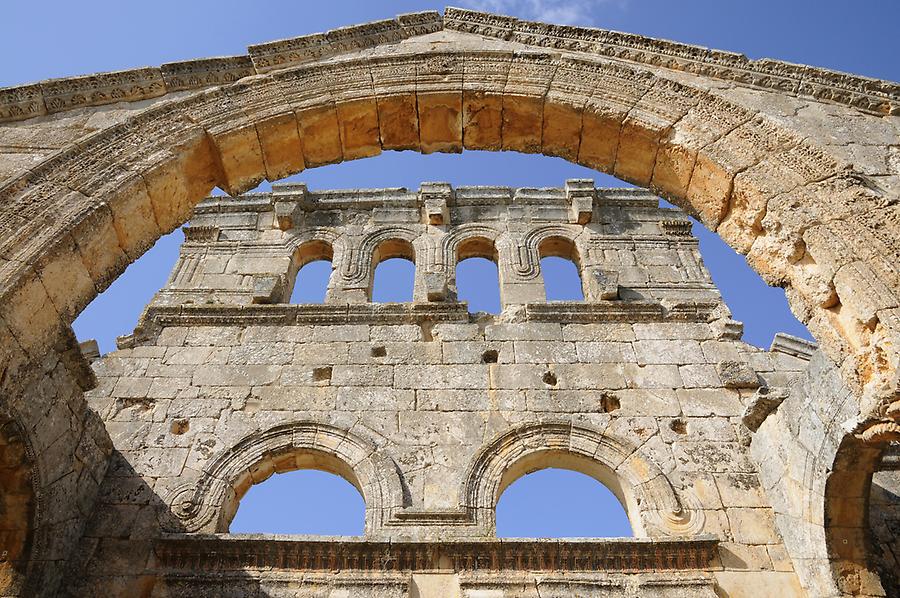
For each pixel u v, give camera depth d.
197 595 11.02
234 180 10.08
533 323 16.17
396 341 15.80
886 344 6.41
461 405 14.29
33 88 9.66
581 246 18.81
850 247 7.02
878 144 8.20
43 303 7.18
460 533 12.05
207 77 10.57
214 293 17.67
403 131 10.66
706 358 15.30
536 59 10.51
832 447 10.10
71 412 11.26
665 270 18.19
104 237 8.05
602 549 11.48
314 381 14.91
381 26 11.49
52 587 10.77
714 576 11.30
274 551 11.45
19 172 8.11
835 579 10.44
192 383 14.86
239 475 13.13
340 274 17.97
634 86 9.90
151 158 8.83
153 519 12.26
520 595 10.98
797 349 15.41
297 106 9.98
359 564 11.38
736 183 8.49
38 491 10.25
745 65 9.84
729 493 12.68
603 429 13.77
